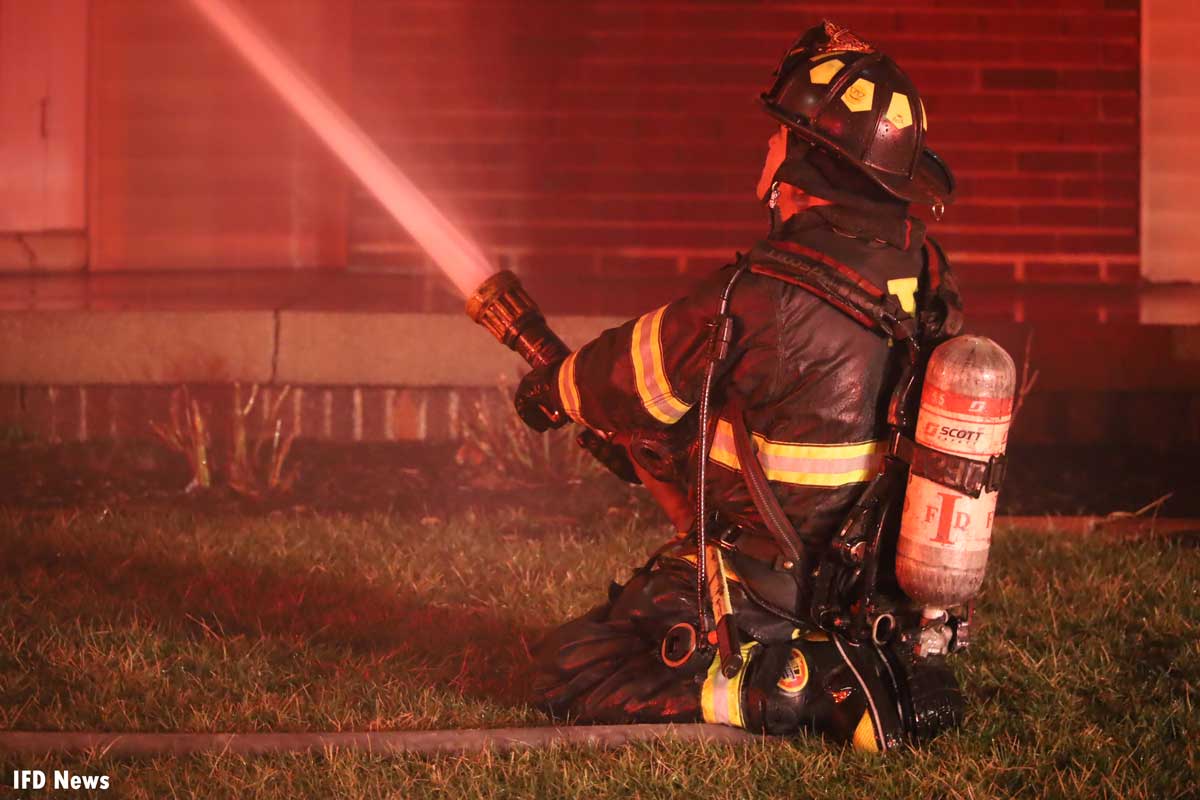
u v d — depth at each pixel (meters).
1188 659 13.75
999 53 32.97
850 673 11.61
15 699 12.53
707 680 11.80
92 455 22.94
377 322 24.00
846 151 11.14
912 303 11.46
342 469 22.61
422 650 14.27
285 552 17.36
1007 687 13.25
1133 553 17.56
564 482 22.06
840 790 10.95
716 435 11.58
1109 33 33.03
